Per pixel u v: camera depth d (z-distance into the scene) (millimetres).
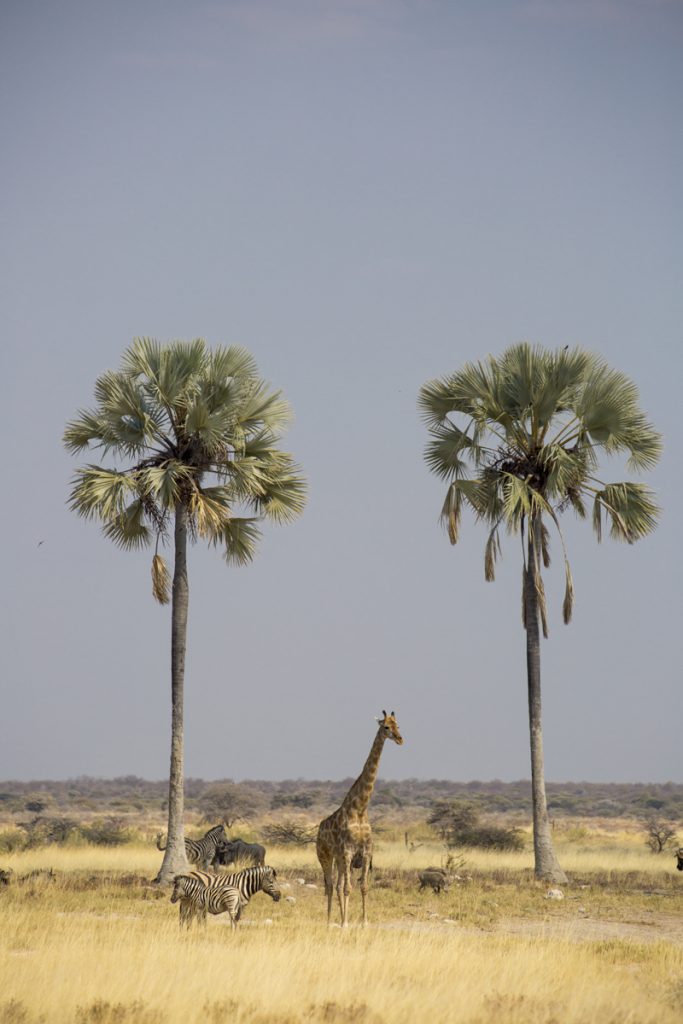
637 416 58344
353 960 30141
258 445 56000
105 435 54250
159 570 54188
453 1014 24250
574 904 49406
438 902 48531
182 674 53906
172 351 54281
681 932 42375
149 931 34688
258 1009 24500
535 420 59594
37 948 31250
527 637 59688
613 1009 24875
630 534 59594
